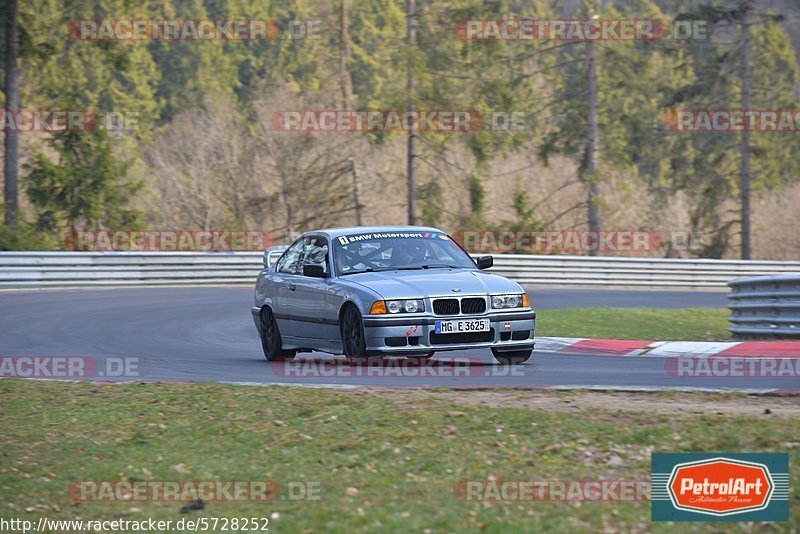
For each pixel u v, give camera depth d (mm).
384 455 22797
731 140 134000
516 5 160500
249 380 33656
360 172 141375
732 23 120688
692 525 17688
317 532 18094
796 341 43844
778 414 25781
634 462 21469
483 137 116375
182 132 152625
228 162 144000
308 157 139750
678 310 61844
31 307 60969
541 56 152375
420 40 115500
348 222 140750
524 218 119250
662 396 28938
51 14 116688
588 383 31781
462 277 34844
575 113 119375
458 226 126438
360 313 33344
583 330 50562
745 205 123875
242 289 79188
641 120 130500
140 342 46188
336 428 25188
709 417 24984
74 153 116188
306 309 37125
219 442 24750
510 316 34062
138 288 77625
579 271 92312
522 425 24688
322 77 142750
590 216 115625
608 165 130750
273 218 137500
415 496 19734
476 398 28641
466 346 33406
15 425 27109
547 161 122062
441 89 118375
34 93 129125
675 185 148750
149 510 20266
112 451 24406
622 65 118438
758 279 46750
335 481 21188
